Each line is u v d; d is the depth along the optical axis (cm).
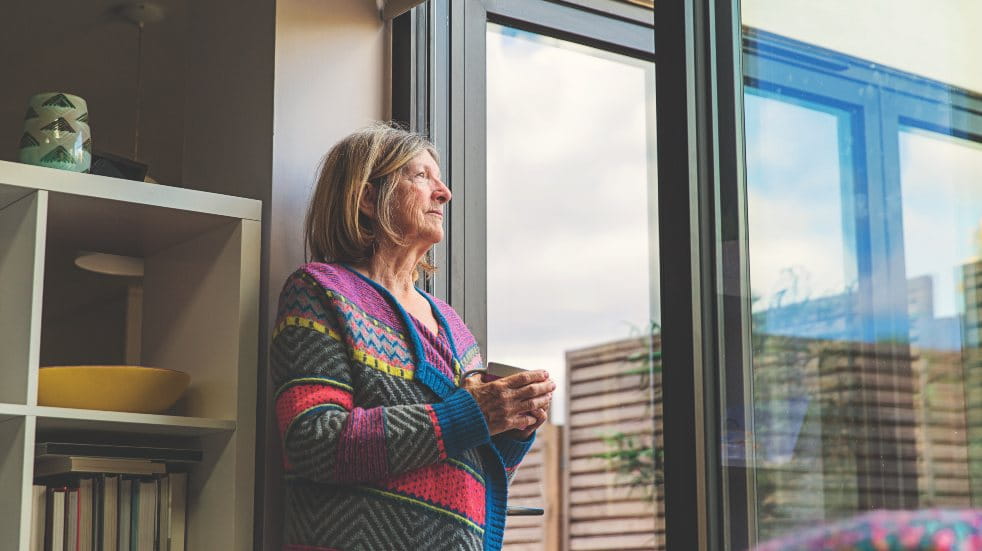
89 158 205
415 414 174
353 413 175
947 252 135
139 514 200
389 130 205
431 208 200
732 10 174
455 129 246
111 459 197
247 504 198
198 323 216
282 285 212
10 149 376
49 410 185
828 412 150
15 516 180
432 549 176
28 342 185
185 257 223
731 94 173
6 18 304
